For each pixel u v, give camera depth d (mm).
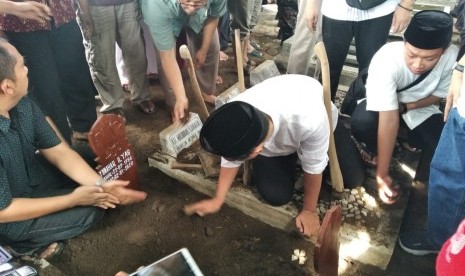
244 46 3273
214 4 2271
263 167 1947
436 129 2037
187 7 1937
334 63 2521
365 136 2152
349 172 2014
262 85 1611
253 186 2123
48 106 2361
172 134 2346
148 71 3262
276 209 1994
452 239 1025
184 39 2793
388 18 2234
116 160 1983
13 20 2031
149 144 2688
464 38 2287
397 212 1961
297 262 1903
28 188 1829
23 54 2164
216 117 1250
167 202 2230
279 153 1858
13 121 1662
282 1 3389
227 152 1234
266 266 1896
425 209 2123
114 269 1909
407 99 1963
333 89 2678
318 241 1154
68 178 1992
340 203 2006
